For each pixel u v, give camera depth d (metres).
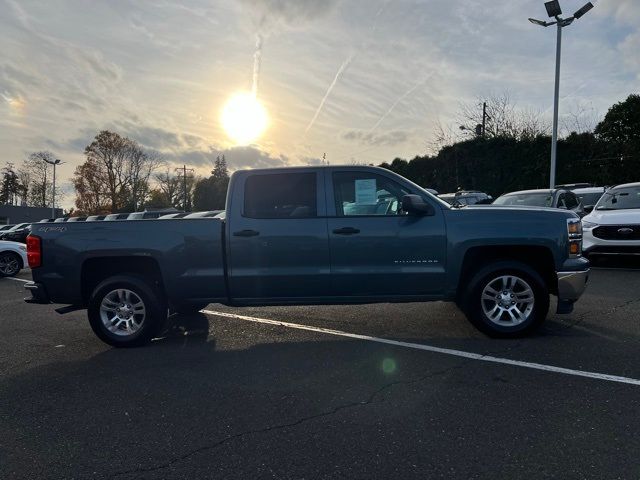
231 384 4.24
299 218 5.32
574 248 5.22
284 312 7.04
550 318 6.12
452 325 6.00
